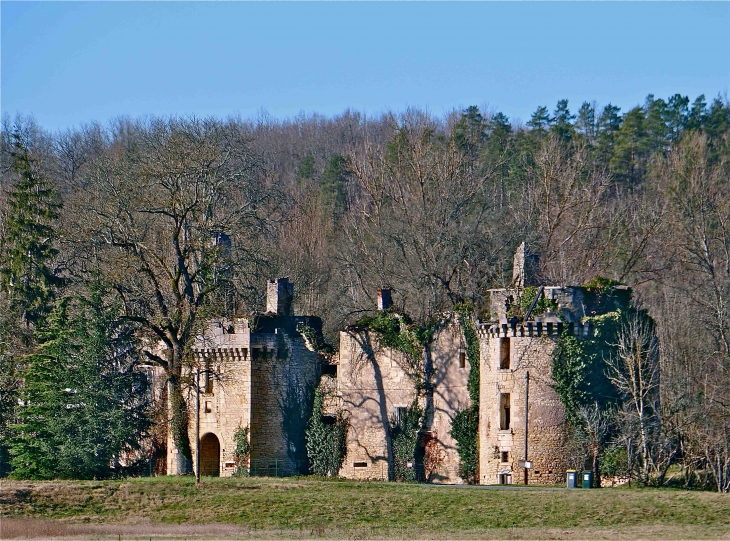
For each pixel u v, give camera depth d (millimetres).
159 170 162750
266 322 162500
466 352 154500
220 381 160500
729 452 139250
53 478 152625
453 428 154625
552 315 146625
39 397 158375
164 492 139250
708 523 122938
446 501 133250
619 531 120000
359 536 118562
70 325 161500
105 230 164375
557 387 146125
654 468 143375
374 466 159000
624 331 147750
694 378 160500
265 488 141375
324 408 162500
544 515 126812
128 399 161000
